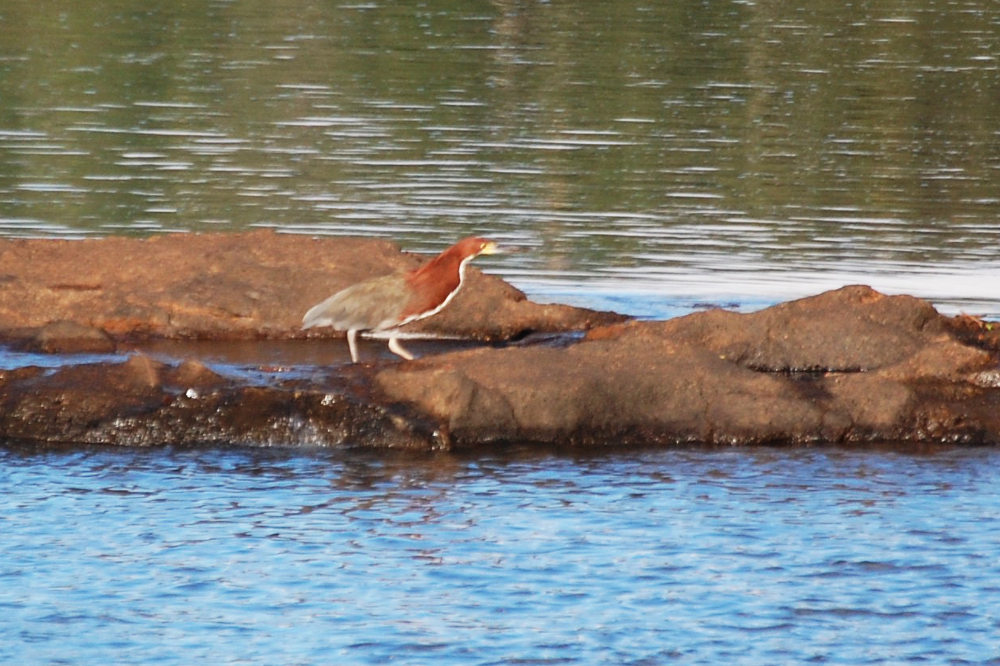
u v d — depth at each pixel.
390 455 20.84
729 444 21.58
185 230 34.62
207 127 46.91
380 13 69.12
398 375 21.73
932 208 38.81
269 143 44.84
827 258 33.56
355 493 19.30
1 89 51.81
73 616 15.55
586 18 68.94
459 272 22.47
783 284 31.17
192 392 21.45
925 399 22.03
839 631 15.29
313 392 21.42
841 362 23.44
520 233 35.22
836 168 43.25
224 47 60.72
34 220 35.38
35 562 16.91
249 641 15.02
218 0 71.75
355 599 15.99
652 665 14.52
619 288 30.45
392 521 18.30
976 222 37.34
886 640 15.11
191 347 25.23
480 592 16.19
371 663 14.58
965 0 76.00
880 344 23.42
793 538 17.83
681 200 39.09
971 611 15.81
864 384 22.09
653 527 18.14
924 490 19.66
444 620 15.48
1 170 40.62
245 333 26.03
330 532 17.91
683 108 51.25
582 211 37.50
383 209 37.16
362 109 49.84
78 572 16.64
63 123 46.97
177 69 56.16
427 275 22.47
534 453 21.02
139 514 18.47
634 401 21.67
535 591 16.22
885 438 21.78
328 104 50.53
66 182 39.53
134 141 44.75
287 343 25.77
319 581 16.45
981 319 25.83
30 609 15.69
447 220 36.19
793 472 20.36
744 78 56.56
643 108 51.00
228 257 27.06
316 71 56.25
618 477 20.05
